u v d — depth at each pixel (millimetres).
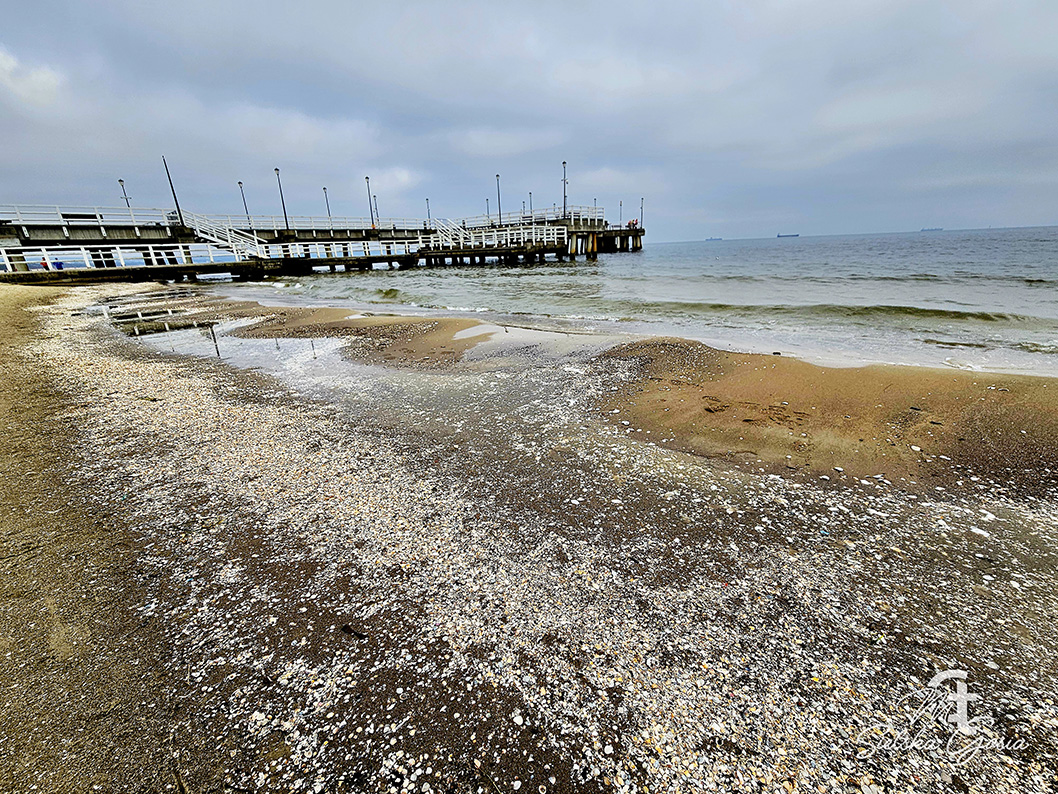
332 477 4277
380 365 8508
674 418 5453
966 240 77562
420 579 2963
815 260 39188
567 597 2787
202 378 7844
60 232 28531
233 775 1891
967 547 3139
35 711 2146
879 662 2318
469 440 5055
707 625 2568
